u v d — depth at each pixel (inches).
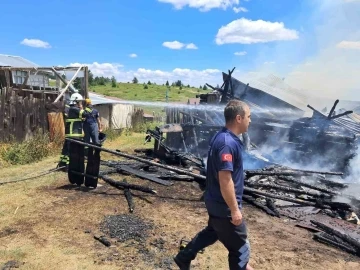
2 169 331.3
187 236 191.2
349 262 171.5
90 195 256.8
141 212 226.2
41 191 262.7
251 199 259.1
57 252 167.5
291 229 213.3
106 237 185.3
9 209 223.0
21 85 559.2
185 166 366.6
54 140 423.8
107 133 572.1
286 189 273.4
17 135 403.9
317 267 164.1
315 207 256.7
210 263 161.9
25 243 176.1
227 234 121.0
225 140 117.4
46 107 431.2
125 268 154.9
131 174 318.7
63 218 210.1
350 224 229.3
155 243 180.2
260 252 176.2
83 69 542.3
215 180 120.5
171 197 262.7
